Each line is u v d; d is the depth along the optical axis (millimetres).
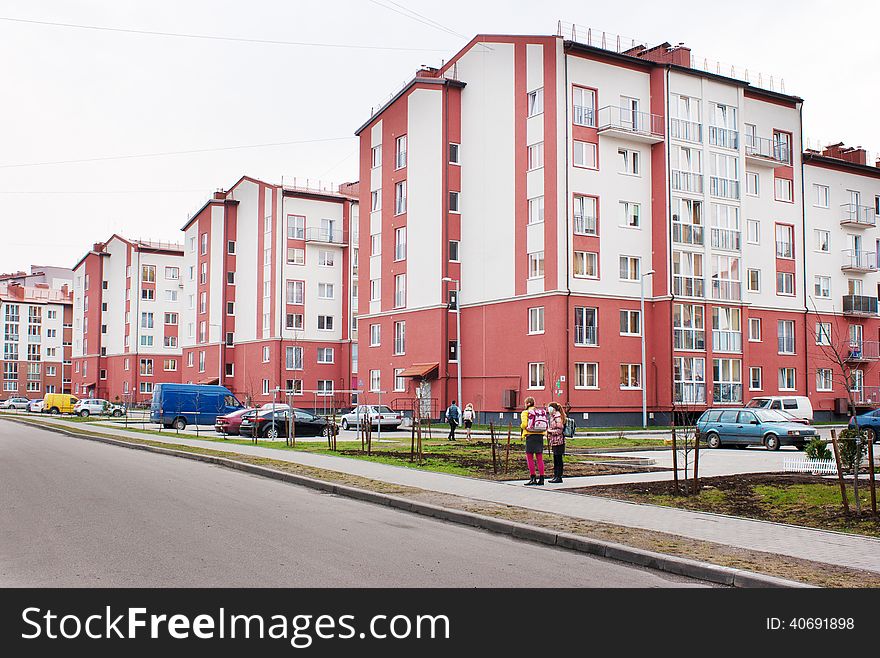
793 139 50281
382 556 8789
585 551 9492
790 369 48812
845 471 15820
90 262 96750
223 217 69625
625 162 42500
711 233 44000
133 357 86688
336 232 65875
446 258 45531
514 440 30859
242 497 13820
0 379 113312
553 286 39594
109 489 14281
